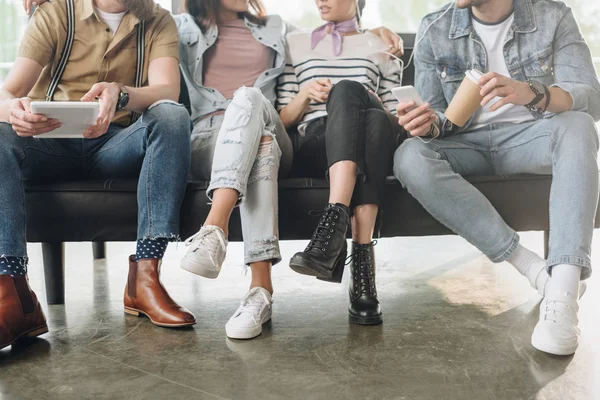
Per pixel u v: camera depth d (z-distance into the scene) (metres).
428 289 2.10
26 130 1.46
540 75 1.90
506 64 1.93
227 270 2.55
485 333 1.57
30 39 1.81
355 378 1.27
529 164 1.78
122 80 1.90
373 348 1.47
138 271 1.71
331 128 1.67
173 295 2.07
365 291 1.69
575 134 1.57
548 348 1.39
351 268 1.72
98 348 1.50
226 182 1.60
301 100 2.01
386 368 1.33
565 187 1.52
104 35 1.87
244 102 1.66
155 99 1.75
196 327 1.67
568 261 1.46
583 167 1.52
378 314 1.67
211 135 1.95
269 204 1.68
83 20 1.87
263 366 1.35
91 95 1.60
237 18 2.24
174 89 1.85
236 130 1.63
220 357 1.42
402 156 1.76
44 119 1.43
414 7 4.39
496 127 1.88
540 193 1.83
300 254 1.53
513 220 1.84
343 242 1.58
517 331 1.58
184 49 2.16
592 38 4.25
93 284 2.26
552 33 1.89
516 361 1.36
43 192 1.78
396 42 2.24
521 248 1.70
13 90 1.76
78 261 2.77
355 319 1.68
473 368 1.32
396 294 2.03
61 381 1.28
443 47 1.98
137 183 1.80
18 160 1.55
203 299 2.00
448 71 1.97
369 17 4.39
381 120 1.71
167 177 1.66
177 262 2.76
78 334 1.61
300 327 1.65
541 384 1.23
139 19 1.88
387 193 1.82
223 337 1.57
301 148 2.08
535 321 1.67
